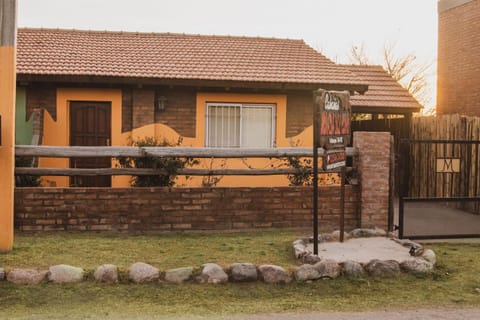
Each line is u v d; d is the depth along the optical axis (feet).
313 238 27.73
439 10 59.52
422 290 23.17
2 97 25.80
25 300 20.84
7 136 25.90
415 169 49.65
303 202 33.14
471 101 54.08
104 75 41.24
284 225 32.96
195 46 49.90
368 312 20.38
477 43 53.16
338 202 33.47
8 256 25.16
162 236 30.68
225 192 32.27
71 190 30.96
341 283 23.57
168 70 43.47
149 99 43.52
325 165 26.18
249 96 45.27
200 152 31.40
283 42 53.72
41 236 29.71
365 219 32.99
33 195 30.76
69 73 40.91
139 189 31.48
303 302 21.43
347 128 28.84
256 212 32.63
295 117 46.01
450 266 26.55
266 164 44.14
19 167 32.63
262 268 23.50
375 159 33.09
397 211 42.22
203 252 26.94
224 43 51.65
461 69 55.77
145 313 19.79
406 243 28.84
